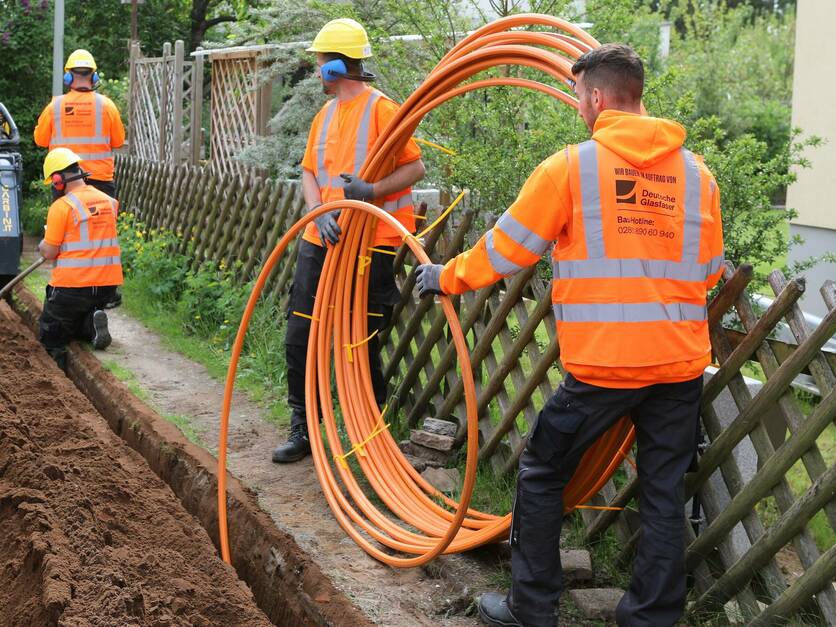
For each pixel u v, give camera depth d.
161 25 19.81
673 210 3.00
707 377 3.83
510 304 4.55
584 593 3.62
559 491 3.23
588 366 3.02
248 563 4.27
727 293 3.51
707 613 3.55
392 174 4.70
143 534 4.00
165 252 8.99
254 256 7.73
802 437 3.24
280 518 4.39
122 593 3.29
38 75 13.88
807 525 3.27
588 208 2.97
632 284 2.97
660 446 3.12
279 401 6.00
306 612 3.72
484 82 4.04
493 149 5.83
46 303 7.14
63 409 5.41
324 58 4.84
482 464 4.82
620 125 3.01
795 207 8.13
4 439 4.74
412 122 4.33
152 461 5.38
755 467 4.11
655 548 3.09
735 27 27.34
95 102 9.48
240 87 10.98
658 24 19.30
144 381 6.48
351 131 4.82
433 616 3.61
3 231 8.73
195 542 4.02
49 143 9.53
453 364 5.06
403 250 5.53
